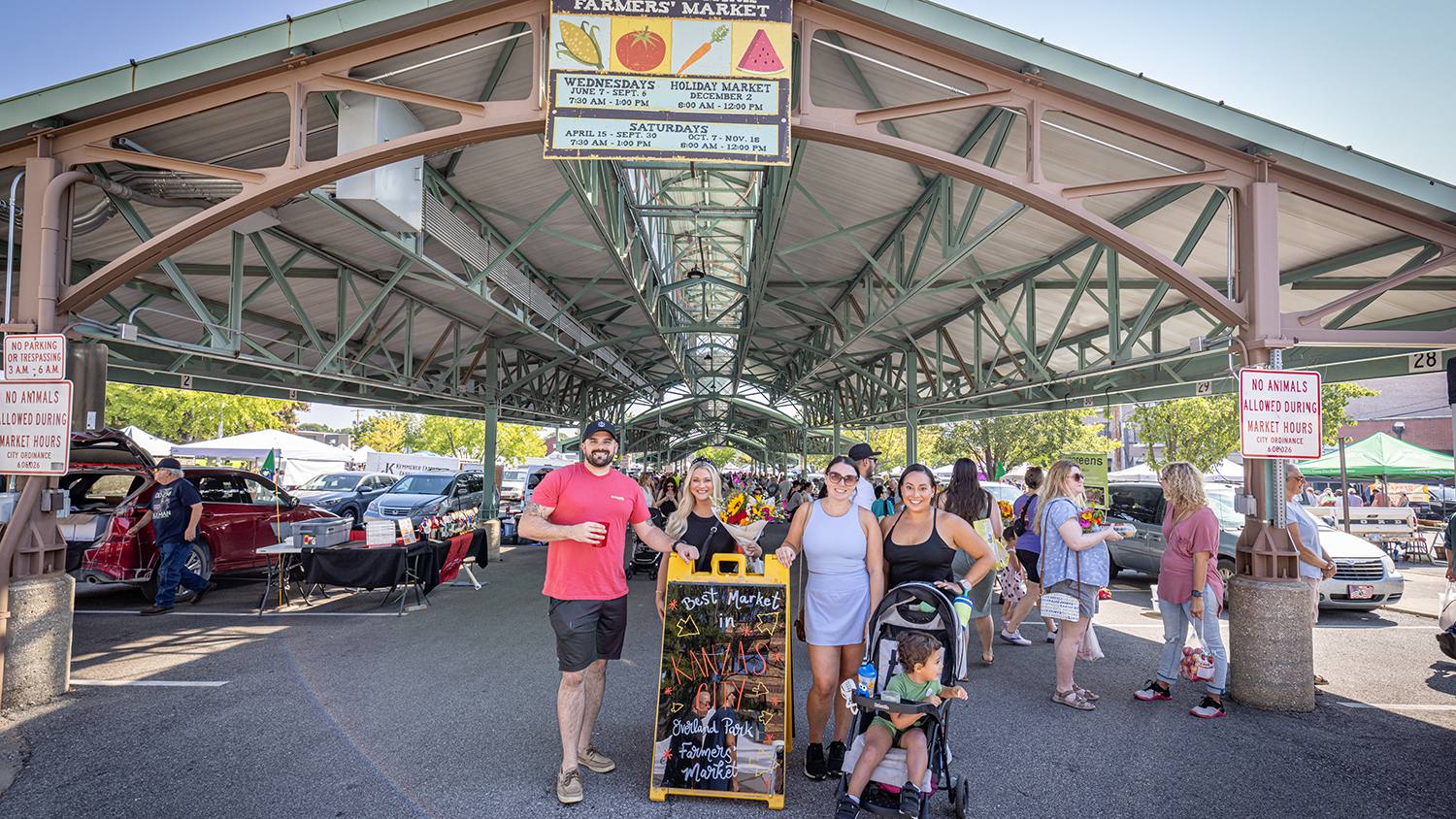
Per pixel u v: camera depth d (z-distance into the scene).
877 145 5.71
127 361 12.20
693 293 23.75
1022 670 6.42
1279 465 5.53
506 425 58.44
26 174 5.71
